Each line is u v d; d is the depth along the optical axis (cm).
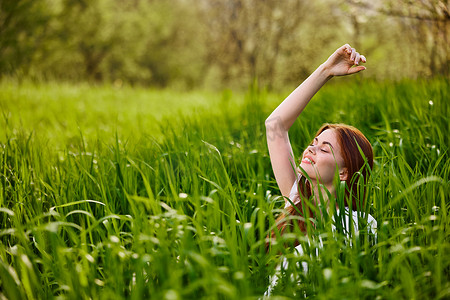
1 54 1373
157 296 165
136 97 1287
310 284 202
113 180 312
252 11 1762
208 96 1375
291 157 271
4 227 279
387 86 638
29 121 743
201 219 222
